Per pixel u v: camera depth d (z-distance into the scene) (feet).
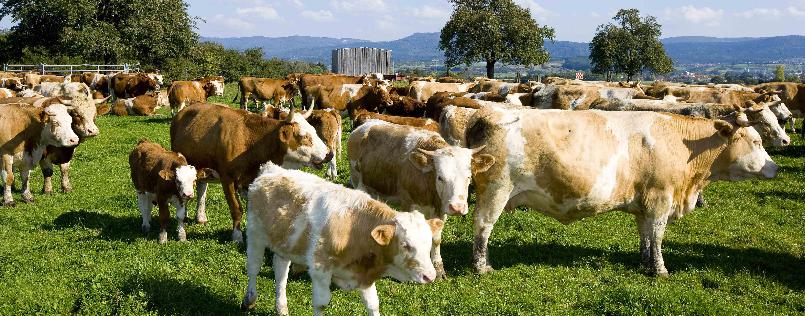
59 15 218.59
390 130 35.81
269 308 27.43
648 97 63.87
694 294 29.94
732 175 36.60
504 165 32.27
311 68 394.32
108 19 226.58
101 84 135.23
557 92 68.85
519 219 42.65
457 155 29.53
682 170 33.76
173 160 35.63
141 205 38.34
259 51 321.73
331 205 23.50
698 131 34.30
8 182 45.80
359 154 37.11
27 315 26.03
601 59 314.35
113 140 78.02
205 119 39.11
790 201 49.47
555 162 31.89
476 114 34.35
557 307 29.01
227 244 35.94
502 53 251.19
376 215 23.20
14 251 34.22
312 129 38.14
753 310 29.22
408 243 21.95
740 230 42.09
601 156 32.48
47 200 47.21
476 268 33.42
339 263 23.29
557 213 34.06
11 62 224.94
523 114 32.89
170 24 227.61
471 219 42.91
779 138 56.03
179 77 232.53
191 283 29.45
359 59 281.33
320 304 23.68
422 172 31.45
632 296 29.30
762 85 92.07
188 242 35.83
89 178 55.01
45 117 46.57
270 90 118.21
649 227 34.12
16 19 225.35
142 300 27.22
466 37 251.19
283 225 24.12
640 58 310.86
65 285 28.48
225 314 27.12
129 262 31.60
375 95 83.76
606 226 42.14
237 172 37.68
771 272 34.71
